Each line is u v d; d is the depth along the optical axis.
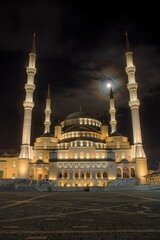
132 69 103.69
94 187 67.88
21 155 96.50
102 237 8.31
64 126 129.62
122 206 19.38
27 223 11.22
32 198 31.06
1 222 11.52
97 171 94.31
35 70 107.50
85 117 127.31
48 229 9.74
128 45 110.19
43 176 97.69
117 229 9.70
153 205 19.98
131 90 101.94
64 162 95.31
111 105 126.81
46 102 128.25
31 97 102.75
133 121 99.56
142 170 92.50
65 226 10.41
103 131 123.00
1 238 8.23
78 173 94.44
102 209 17.25
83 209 17.36
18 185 71.38
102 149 101.69
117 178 90.31
